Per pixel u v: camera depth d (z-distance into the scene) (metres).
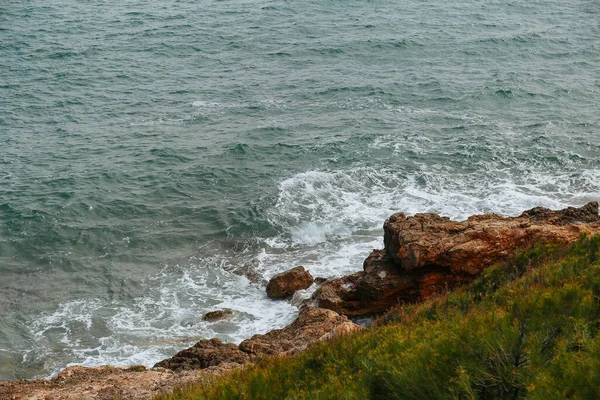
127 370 16.72
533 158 35.81
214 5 78.94
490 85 49.56
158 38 65.50
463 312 11.75
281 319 23.27
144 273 27.17
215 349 18.70
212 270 27.25
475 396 6.67
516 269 15.47
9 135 42.50
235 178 35.22
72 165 37.56
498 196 31.33
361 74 53.38
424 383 7.32
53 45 63.22
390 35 64.38
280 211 31.30
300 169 35.75
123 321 23.73
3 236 29.83
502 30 66.31
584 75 52.66
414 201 31.38
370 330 10.98
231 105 47.16
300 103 47.12
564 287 9.16
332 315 20.78
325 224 29.91
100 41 64.62
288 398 8.45
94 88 51.81
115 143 40.84
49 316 24.14
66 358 21.50
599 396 5.96
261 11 75.44
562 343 7.05
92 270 27.44
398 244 22.61
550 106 45.12
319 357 10.15
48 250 28.88
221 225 30.59
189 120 44.50
